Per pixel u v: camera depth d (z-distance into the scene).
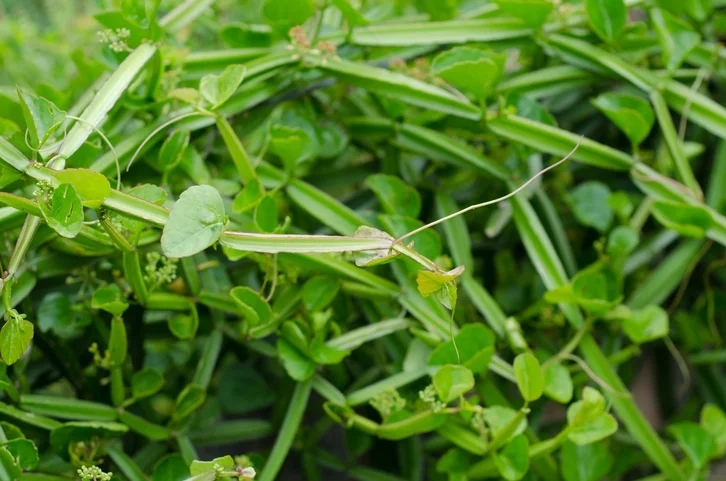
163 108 1.15
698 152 1.23
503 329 1.18
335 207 1.17
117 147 1.13
